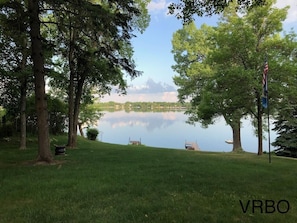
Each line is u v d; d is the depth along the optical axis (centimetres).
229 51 1741
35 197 620
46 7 1342
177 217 502
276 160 1460
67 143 2014
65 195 631
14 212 529
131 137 5584
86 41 1684
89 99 2331
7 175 853
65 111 2655
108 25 1122
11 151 1538
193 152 1805
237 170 1003
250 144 4650
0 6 1142
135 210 534
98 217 500
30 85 1702
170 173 888
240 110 2012
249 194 669
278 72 1576
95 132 3136
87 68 1714
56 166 1026
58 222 479
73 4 1077
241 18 1823
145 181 767
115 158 1262
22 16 1111
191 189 694
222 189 706
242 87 1677
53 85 2120
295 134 2227
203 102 1966
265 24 1823
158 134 6106
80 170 934
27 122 2422
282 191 711
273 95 1606
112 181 764
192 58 2864
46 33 1683
